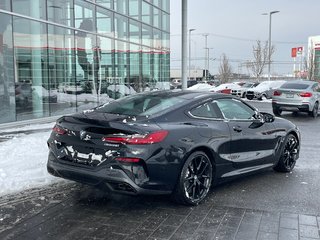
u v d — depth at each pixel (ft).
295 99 55.26
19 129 37.88
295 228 14.39
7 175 20.08
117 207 16.46
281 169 22.84
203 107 18.13
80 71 54.44
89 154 15.58
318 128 44.70
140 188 14.96
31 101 45.88
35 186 18.92
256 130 20.16
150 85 74.33
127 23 65.51
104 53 59.52
